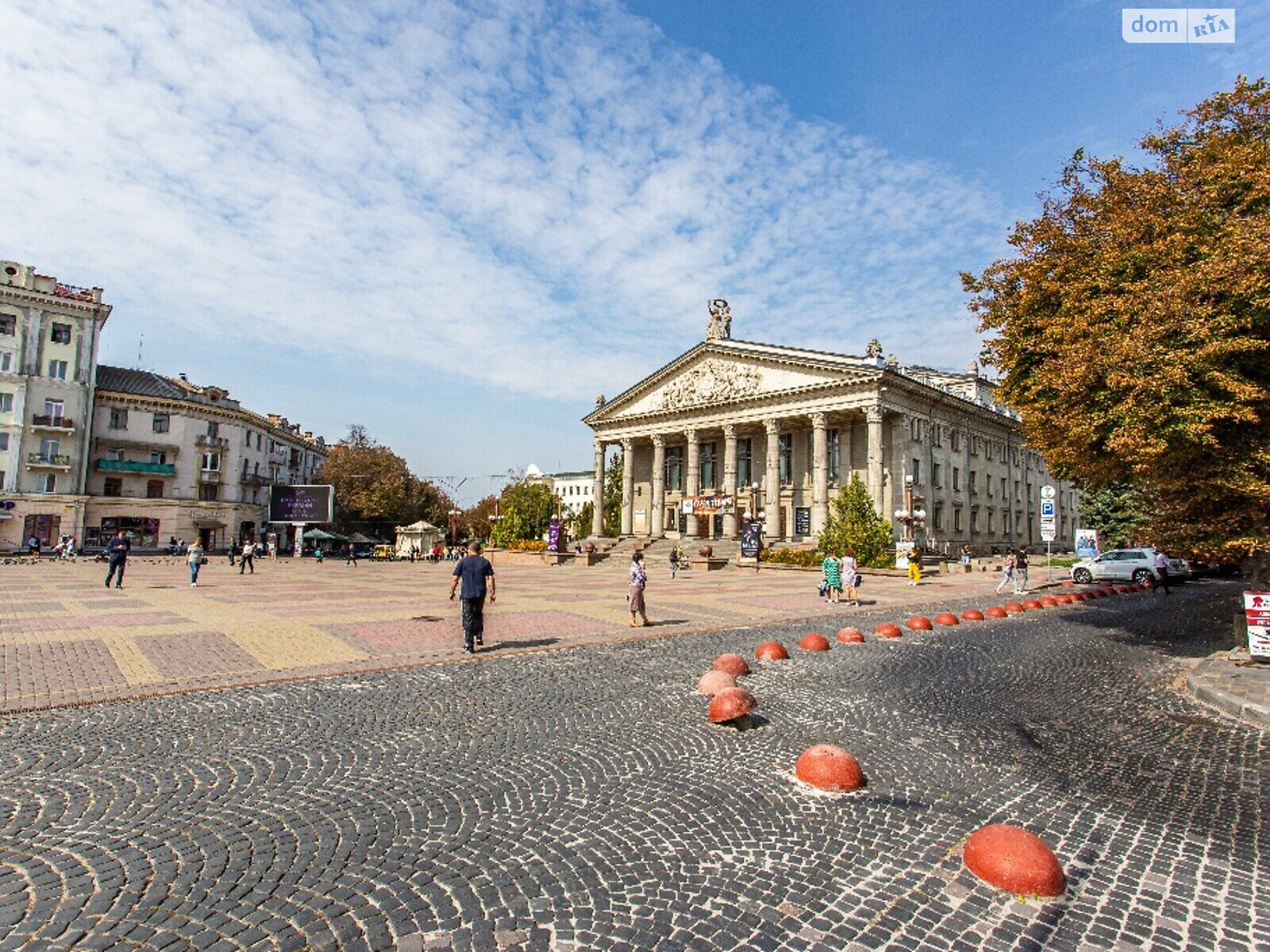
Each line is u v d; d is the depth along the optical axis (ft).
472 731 24.21
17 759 20.45
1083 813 17.95
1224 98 42.34
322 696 28.86
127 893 13.04
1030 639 47.91
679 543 184.44
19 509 172.86
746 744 23.21
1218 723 27.02
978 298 51.21
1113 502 182.19
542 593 81.10
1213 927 12.76
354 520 253.85
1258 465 38.37
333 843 15.44
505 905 12.95
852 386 162.40
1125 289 39.34
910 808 17.97
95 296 189.67
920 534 170.19
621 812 17.43
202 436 211.20
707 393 195.11
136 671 32.22
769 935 12.12
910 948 11.84
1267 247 33.17
